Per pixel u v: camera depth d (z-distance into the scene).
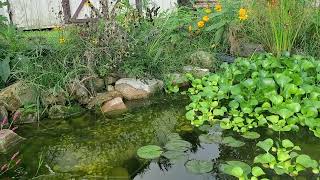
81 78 4.62
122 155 3.38
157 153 3.34
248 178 2.92
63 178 3.06
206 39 5.76
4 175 3.14
